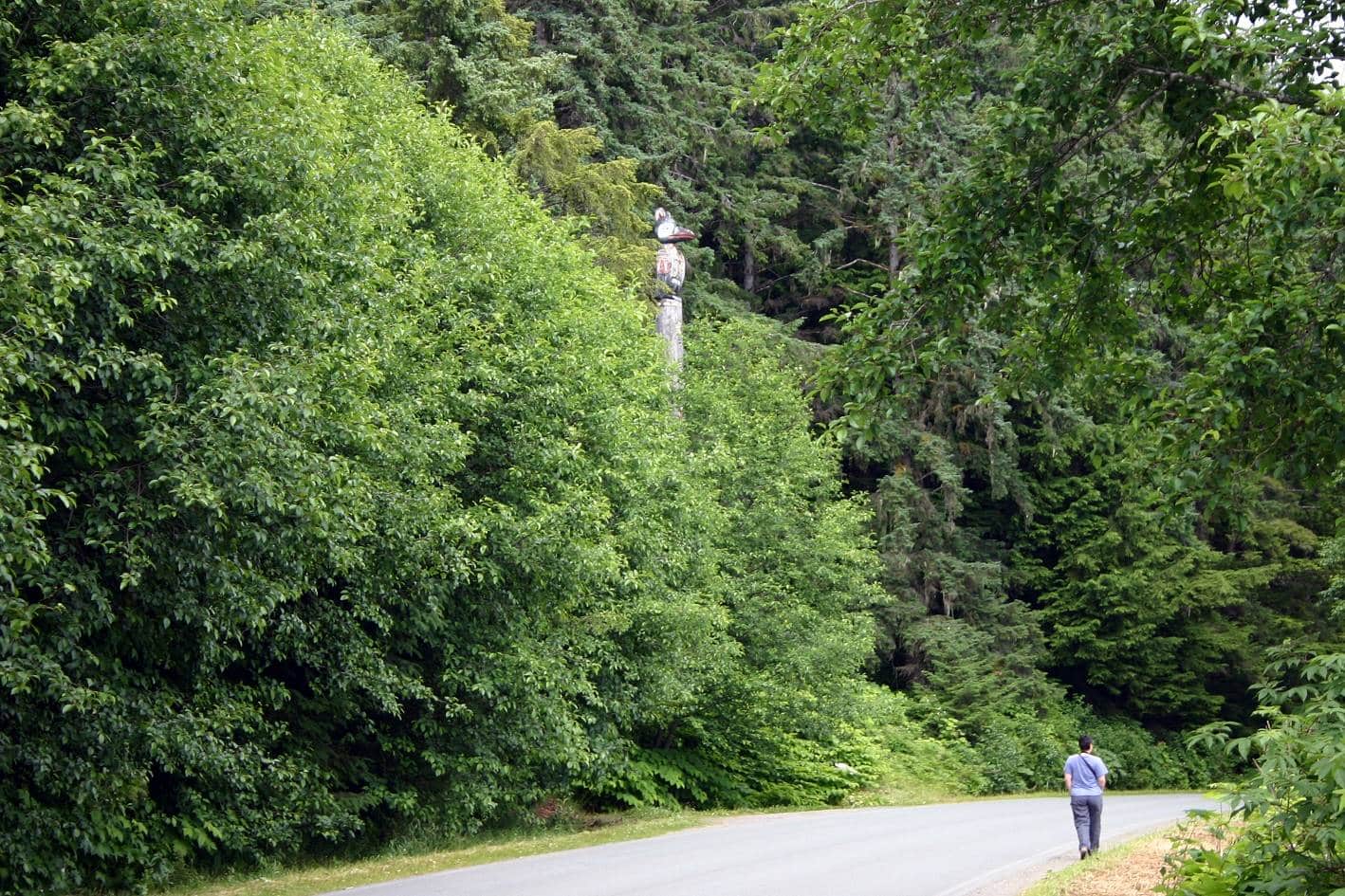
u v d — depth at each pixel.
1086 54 10.16
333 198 14.28
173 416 11.49
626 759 20.78
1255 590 44.53
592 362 19.50
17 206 10.55
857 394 10.58
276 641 14.71
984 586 41.94
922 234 10.78
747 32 46.69
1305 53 9.88
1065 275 11.06
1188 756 43.12
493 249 19.45
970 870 14.56
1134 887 12.01
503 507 17.16
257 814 14.45
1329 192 8.39
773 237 43.31
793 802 27.70
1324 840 6.88
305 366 12.58
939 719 37.28
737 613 26.81
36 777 11.51
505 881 13.45
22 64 11.30
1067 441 42.16
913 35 10.63
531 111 28.70
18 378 9.53
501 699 17.20
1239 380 9.30
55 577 11.08
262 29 15.87
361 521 15.06
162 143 12.33
